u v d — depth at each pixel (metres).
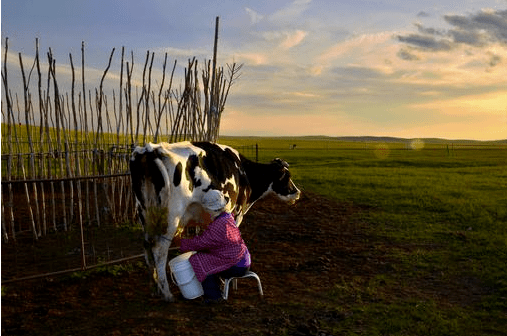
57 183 16.14
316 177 24.08
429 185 20.83
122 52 11.99
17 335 5.92
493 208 14.80
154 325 6.23
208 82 12.14
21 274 8.36
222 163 7.79
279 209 14.73
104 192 12.39
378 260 9.53
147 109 11.98
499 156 46.41
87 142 12.18
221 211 6.93
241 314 6.63
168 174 6.77
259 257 9.63
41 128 11.71
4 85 10.84
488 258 9.52
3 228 10.67
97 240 10.66
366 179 23.20
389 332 6.16
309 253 9.98
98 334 5.95
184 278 6.91
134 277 8.22
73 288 7.64
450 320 6.59
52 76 11.27
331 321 6.48
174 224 6.90
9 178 10.69
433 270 8.91
